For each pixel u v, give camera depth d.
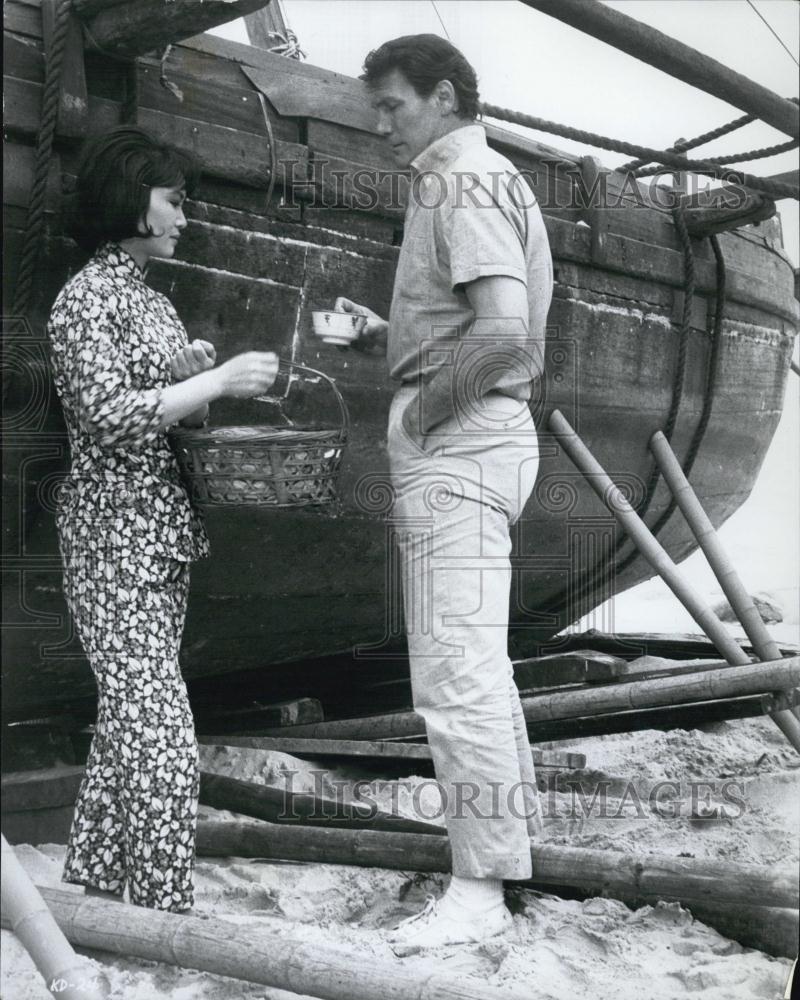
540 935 2.68
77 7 2.71
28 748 3.41
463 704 2.62
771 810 3.56
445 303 2.70
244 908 2.94
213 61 3.04
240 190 3.08
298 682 4.42
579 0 3.07
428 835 2.93
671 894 2.59
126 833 2.64
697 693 3.48
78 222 2.70
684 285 4.34
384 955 2.58
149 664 2.64
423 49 2.73
